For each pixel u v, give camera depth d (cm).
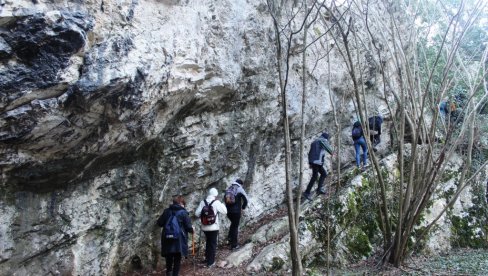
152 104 624
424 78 1086
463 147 1194
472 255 927
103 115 555
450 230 1000
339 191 974
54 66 471
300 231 852
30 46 449
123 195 698
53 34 460
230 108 888
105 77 518
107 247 675
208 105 812
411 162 793
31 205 556
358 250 881
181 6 689
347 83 1147
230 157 916
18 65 448
